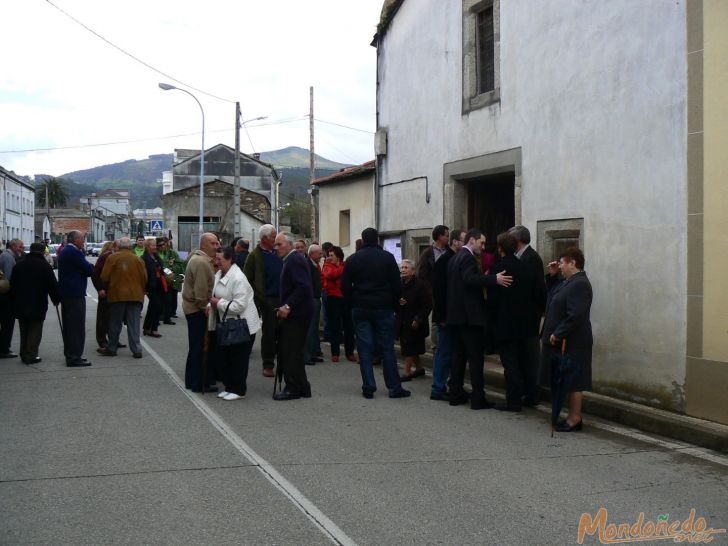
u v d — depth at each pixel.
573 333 6.99
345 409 7.92
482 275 7.91
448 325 8.23
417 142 12.71
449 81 11.71
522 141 9.87
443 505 4.86
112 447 6.20
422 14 12.52
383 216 14.01
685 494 5.17
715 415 6.88
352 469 5.65
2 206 61.19
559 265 7.72
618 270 8.09
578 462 5.97
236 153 28.06
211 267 8.70
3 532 4.30
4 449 6.12
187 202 45.53
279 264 10.10
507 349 7.96
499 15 10.38
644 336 7.71
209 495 4.99
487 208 11.95
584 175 8.66
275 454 6.04
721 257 6.89
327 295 11.56
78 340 10.45
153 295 13.94
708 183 7.02
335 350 11.59
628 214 7.97
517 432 7.00
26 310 10.44
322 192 16.98
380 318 8.57
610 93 8.25
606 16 8.33
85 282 10.52
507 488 5.25
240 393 8.37
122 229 111.94
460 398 8.33
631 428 7.26
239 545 4.14
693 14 7.19
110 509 4.71
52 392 8.58
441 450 6.26
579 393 7.06
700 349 7.06
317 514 4.65
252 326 8.23
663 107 7.54
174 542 4.18
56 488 5.11
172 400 8.20
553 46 9.21
